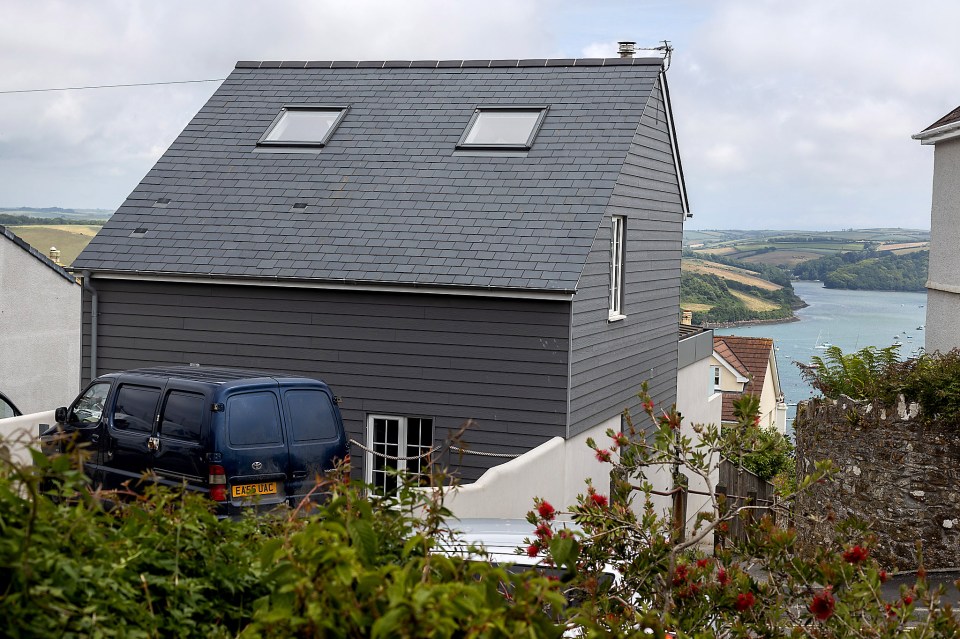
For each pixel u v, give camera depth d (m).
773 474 25.86
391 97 18.28
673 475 6.29
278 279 15.02
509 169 16.00
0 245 23.56
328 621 3.23
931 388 12.55
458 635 3.25
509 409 14.45
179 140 18.17
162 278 15.77
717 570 5.80
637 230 17.48
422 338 14.83
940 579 12.03
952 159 17.83
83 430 11.42
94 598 3.59
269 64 19.75
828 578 5.29
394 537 4.43
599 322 15.59
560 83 17.58
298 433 10.75
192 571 4.30
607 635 3.71
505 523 7.73
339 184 16.52
